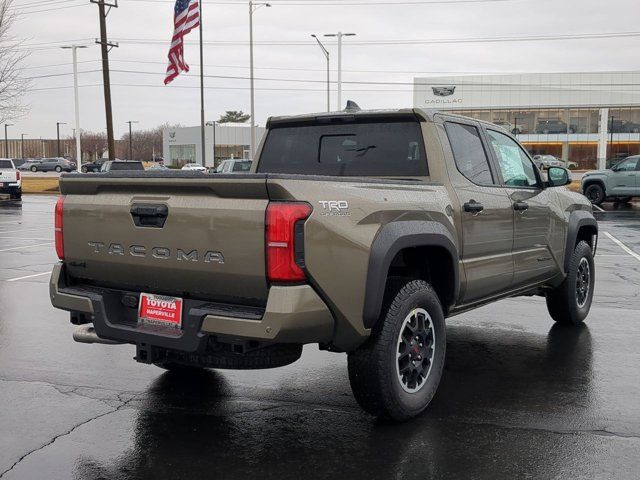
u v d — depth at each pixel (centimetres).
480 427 423
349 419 439
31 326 704
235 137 9144
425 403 439
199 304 382
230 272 366
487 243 516
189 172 394
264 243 352
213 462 376
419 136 496
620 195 2645
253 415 447
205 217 370
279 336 352
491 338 652
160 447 397
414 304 421
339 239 370
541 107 7112
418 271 468
